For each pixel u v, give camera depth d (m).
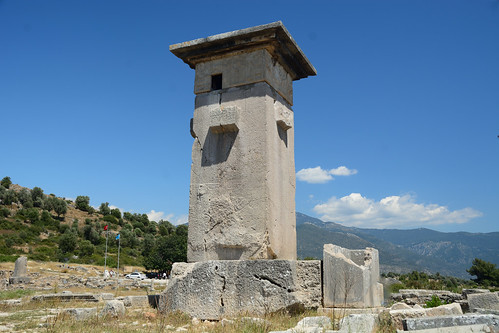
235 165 8.72
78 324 6.86
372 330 5.61
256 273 7.53
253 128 8.71
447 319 5.07
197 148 9.19
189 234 8.81
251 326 6.03
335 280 7.54
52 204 84.31
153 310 8.82
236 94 9.05
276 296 7.30
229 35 8.95
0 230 61.84
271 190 8.54
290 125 9.72
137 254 69.50
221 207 8.63
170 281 8.10
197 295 7.72
